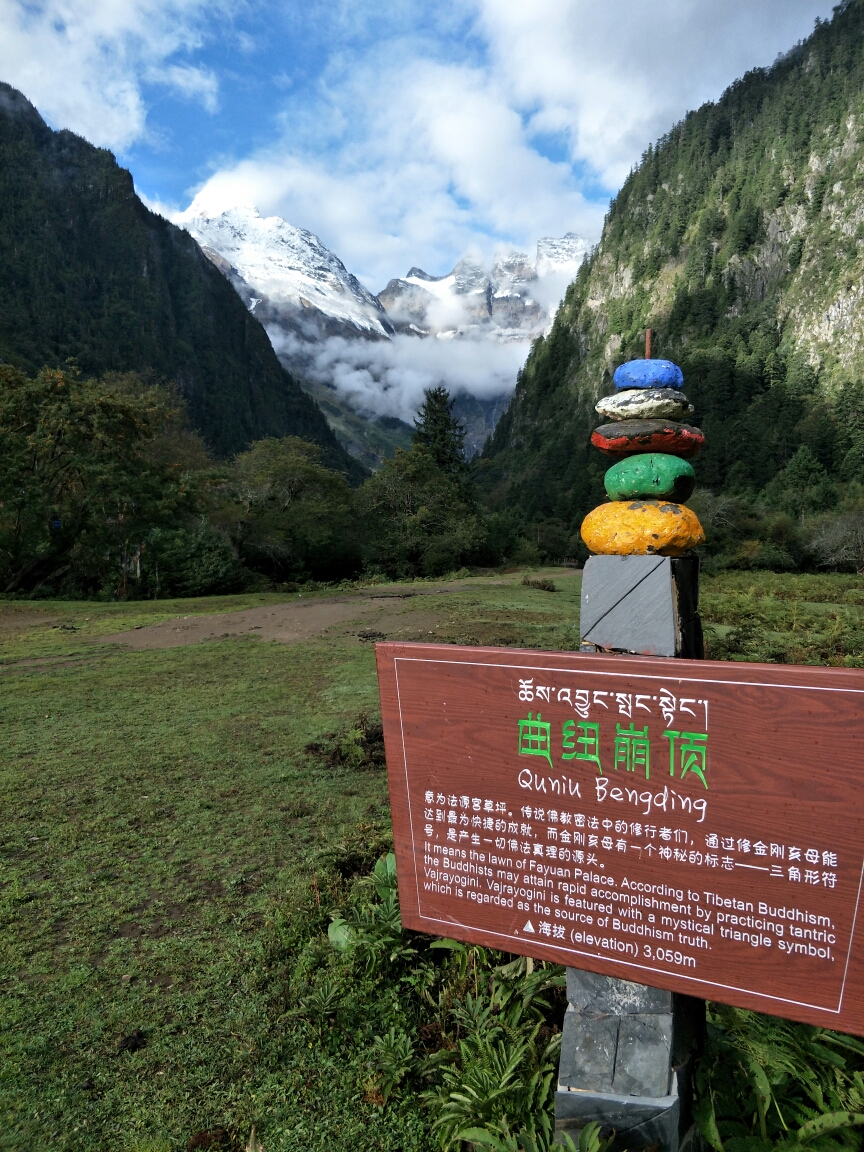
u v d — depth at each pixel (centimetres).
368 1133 239
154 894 403
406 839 232
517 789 213
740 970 188
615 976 203
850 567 4378
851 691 171
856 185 13350
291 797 541
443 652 220
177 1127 245
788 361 12094
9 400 2209
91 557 2378
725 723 185
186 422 4612
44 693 879
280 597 1958
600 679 199
